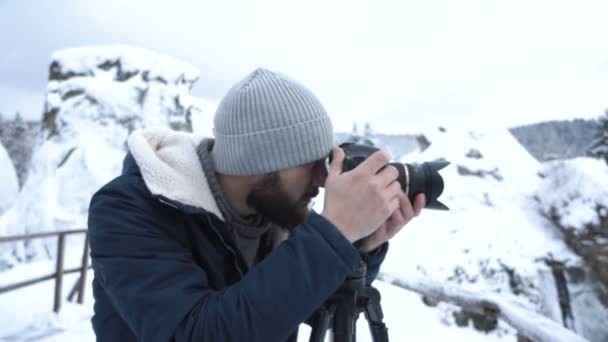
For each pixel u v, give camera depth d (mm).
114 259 817
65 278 5676
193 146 1073
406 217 995
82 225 9102
